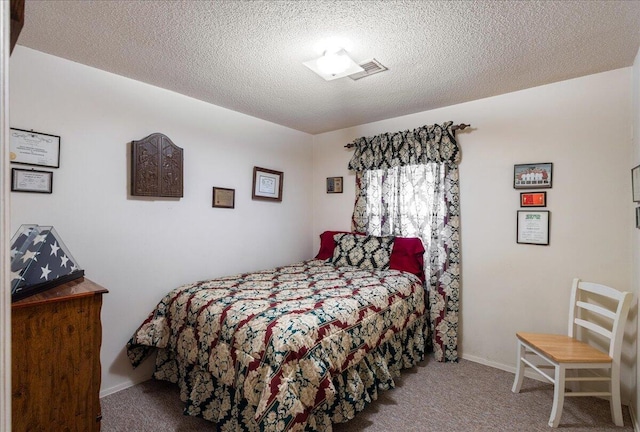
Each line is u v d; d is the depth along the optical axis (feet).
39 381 4.65
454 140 9.66
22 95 6.48
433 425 6.55
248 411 5.54
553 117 8.29
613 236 7.55
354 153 12.09
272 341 5.46
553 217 8.30
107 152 7.63
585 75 7.82
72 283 5.59
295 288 8.04
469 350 9.61
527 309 8.67
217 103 9.79
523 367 7.77
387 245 10.51
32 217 6.59
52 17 5.51
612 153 7.57
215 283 8.59
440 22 5.64
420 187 10.51
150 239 8.40
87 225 7.33
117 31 5.96
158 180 8.36
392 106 10.03
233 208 10.43
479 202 9.46
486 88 8.62
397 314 8.19
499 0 5.06
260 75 7.83
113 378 7.76
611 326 7.54
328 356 5.86
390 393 7.75
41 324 4.66
